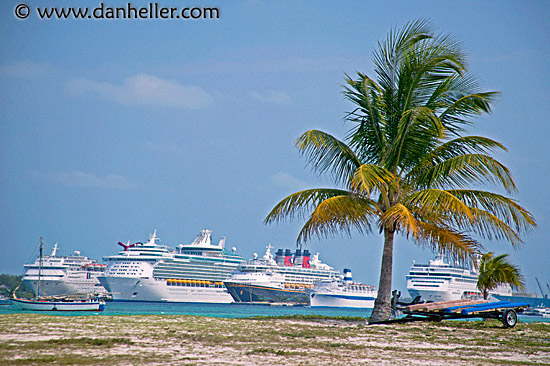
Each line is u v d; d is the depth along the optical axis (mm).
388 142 38688
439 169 36438
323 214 34281
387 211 34219
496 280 57125
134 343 22484
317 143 36594
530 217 35250
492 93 36688
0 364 17094
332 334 28078
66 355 19047
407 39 37844
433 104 38688
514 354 22812
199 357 19438
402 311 36531
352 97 38875
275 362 18797
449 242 36250
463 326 34875
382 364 19062
